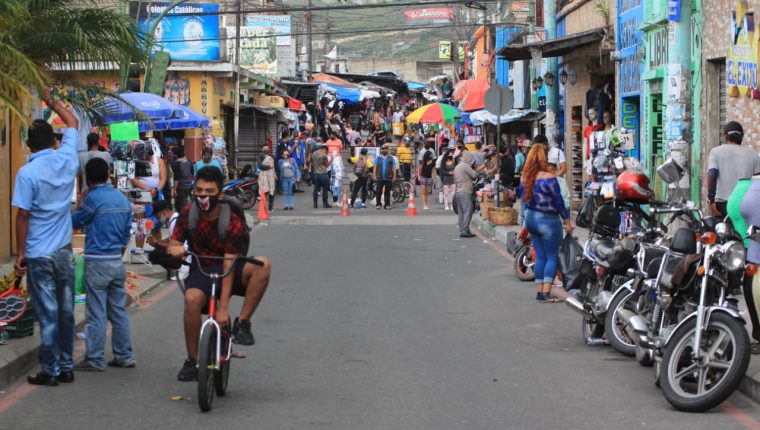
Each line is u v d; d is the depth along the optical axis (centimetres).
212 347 917
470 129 5519
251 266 961
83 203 1080
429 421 865
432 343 1226
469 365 1098
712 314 887
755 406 911
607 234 1230
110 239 1084
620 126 2644
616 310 1135
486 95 2825
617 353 1155
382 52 14738
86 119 1644
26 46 1303
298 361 1127
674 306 985
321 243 2464
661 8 2208
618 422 857
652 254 1084
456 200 2600
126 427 855
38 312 1008
